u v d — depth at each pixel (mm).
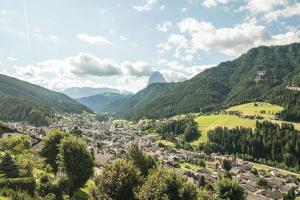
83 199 91875
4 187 63656
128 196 68938
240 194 99812
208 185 139375
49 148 105562
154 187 65938
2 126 140875
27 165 80688
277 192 168625
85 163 94062
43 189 75312
